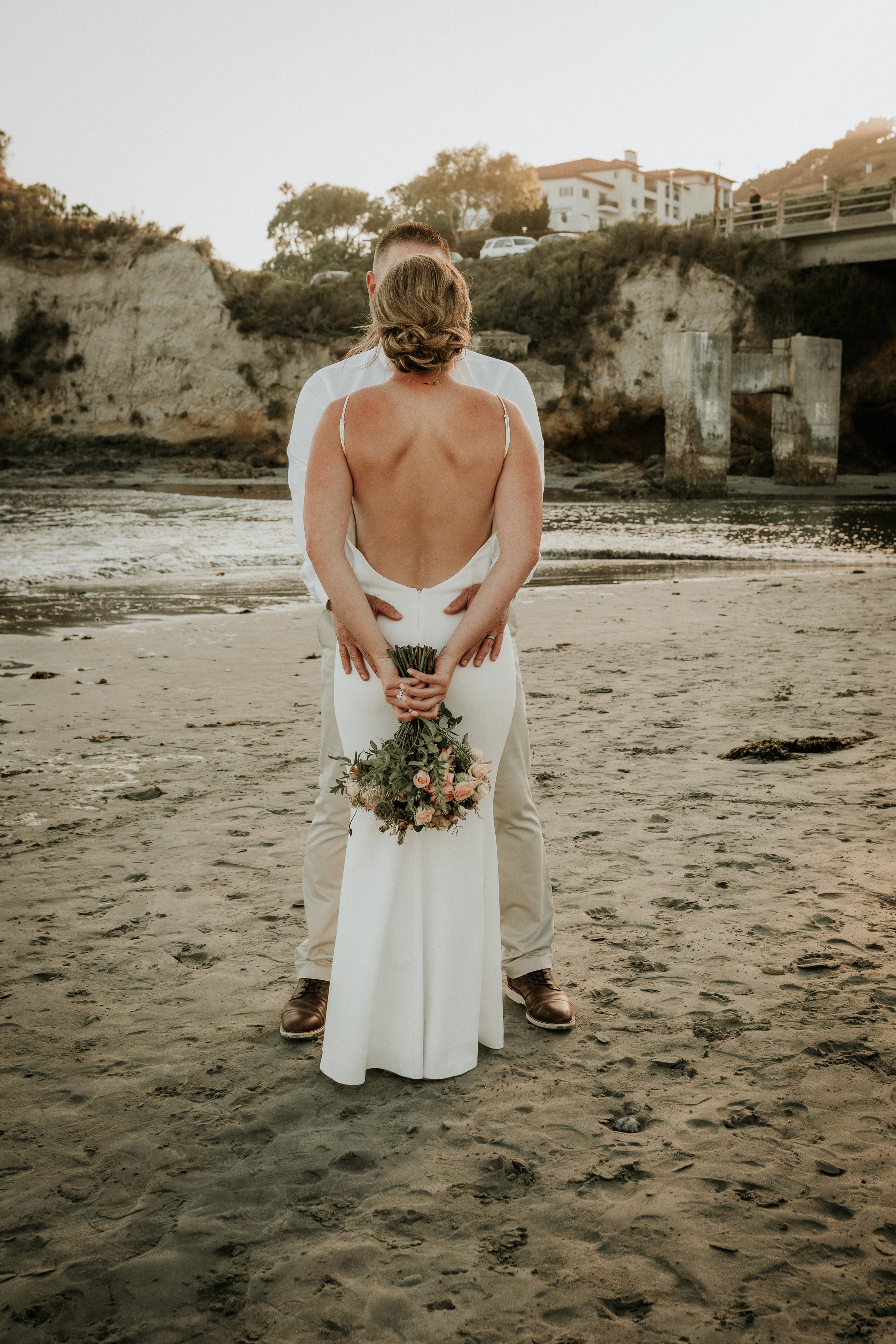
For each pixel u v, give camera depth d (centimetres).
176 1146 221
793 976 294
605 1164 213
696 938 321
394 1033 250
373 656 236
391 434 237
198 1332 170
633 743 558
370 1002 245
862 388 4541
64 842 415
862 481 4197
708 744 554
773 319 4434
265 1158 217
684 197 11800
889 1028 264
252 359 4744
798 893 353
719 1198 201
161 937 329
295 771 520
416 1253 188
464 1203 202
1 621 1045
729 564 1666
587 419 4591
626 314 4497
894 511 2945
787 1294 175
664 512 2875
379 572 246
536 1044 266
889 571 1527
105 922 340
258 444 4800
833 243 4334
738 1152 215
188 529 2138
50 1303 177
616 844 405
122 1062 257
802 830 415
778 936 321
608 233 4747
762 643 882
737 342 4459
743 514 2798
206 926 338
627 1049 260
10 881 374
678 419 3525
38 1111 235
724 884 363
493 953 259
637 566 1628
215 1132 227
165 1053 262
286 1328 171
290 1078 250
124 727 614
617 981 296
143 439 4741
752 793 465
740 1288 177
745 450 4575
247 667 809
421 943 246
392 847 243
